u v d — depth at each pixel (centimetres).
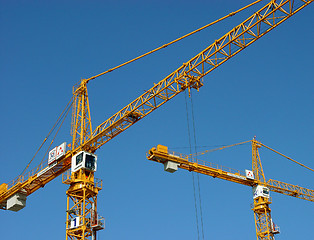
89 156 9656
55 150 9994
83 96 10400
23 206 10394
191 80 8738
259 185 12850
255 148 13675
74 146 9981
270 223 12825
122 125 9538
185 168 10562
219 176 11531
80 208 9512
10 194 10412
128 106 9344
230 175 11875
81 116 10181
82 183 9506
